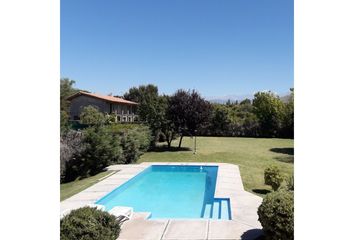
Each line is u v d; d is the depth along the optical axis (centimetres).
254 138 3341
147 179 1512
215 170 1627
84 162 1402
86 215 546
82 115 3192
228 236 667
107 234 547
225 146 2589
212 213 938
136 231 699
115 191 1122
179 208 1066
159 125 2400
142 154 2108
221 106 3584
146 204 1116
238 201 939
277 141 3006
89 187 1142
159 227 721
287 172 1449
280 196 580
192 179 1512
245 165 1656
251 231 694
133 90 5625
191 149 2395
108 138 1495
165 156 2048
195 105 2339
